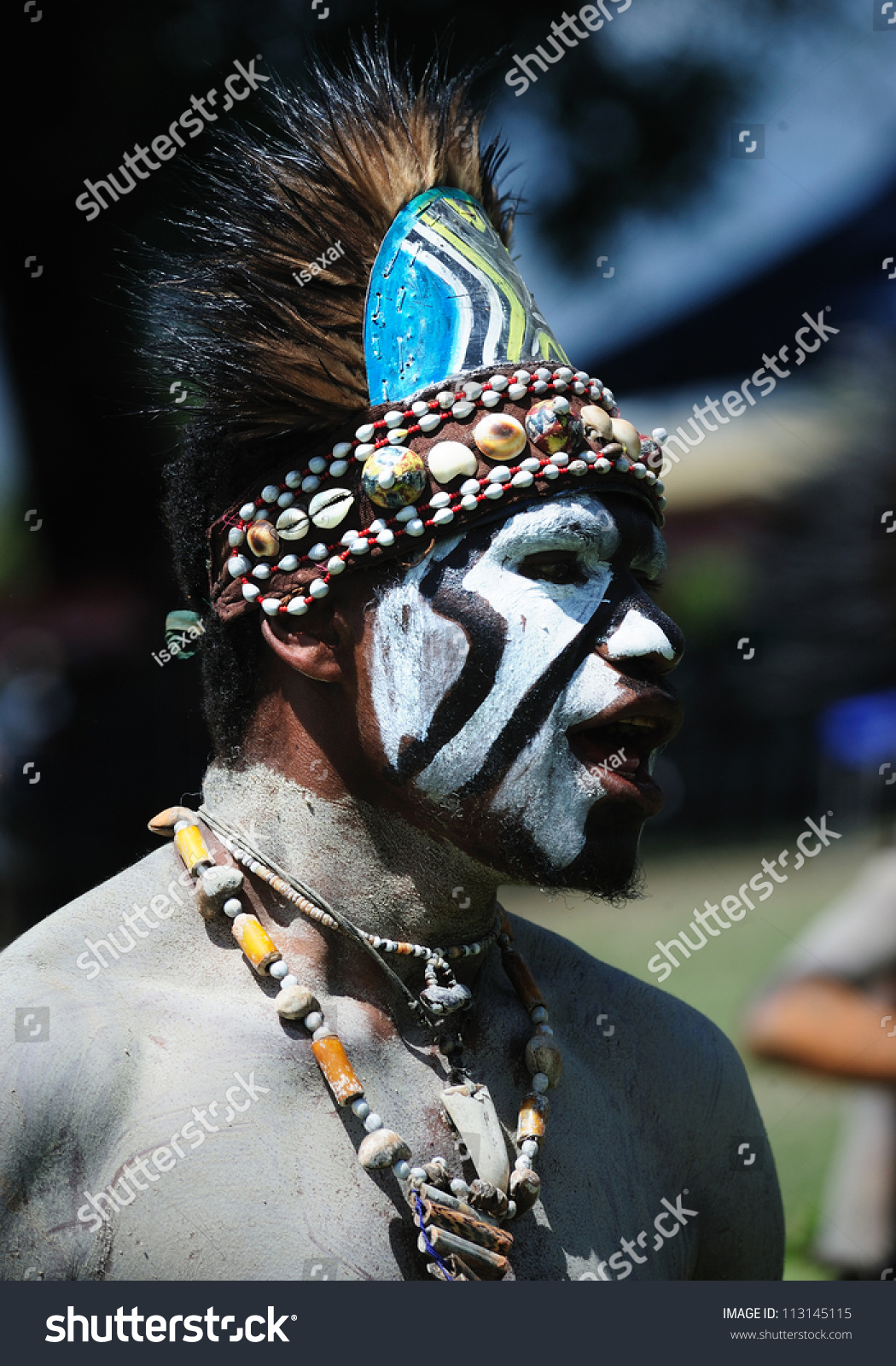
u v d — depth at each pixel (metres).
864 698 10.37
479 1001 2.97
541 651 2.64
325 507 2.68
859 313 11.24
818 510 10.12
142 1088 2.48
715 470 19.00
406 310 2.77
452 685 2.65
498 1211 2.61
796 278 15.70
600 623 2.69
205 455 2.91
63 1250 2.41
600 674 2.67
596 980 3.28
